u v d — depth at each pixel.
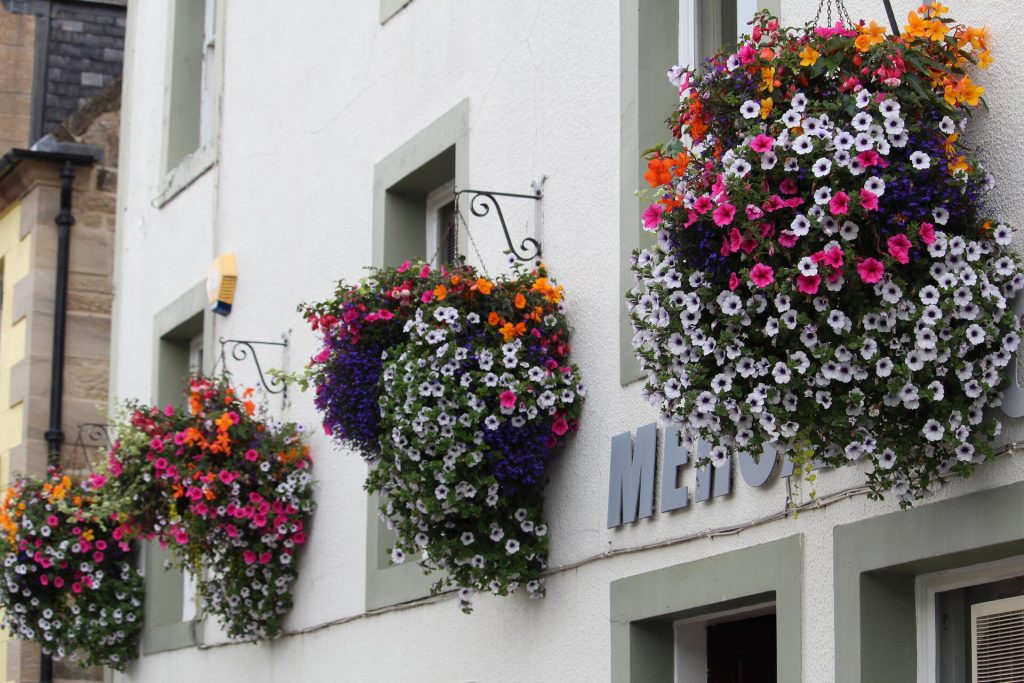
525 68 9.16
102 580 13.64
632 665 7.66
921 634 6.39
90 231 16.52
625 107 8.19
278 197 12.21
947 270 5.59
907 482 5.82
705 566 7.22
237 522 10.96
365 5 11.15
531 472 8.10
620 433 7.89
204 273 13.48
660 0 8.24
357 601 10.34
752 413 5.70
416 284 8.23
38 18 19.92
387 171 10.55
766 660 7.91
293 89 12.18
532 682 8.41
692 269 5.93
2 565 13.25
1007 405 5.72
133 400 13.83
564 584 8.20
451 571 8.29
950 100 5.77
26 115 19.77
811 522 6.67
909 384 5.52
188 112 14.78
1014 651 6.07
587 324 8.24
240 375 12.46
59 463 15.77
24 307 16.44
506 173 9.19
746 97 5.95
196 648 12.70
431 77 10.18
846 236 5.57
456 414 7.92
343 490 10.71
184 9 14.95
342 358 8.27
